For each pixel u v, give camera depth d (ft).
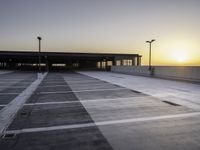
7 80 81.82
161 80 83.30
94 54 201.98
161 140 18.35
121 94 45.21
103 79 89.04
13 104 34.19
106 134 19.85
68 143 17.70
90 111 29.14
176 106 32.65
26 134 19.90
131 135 19.57
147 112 28.66
